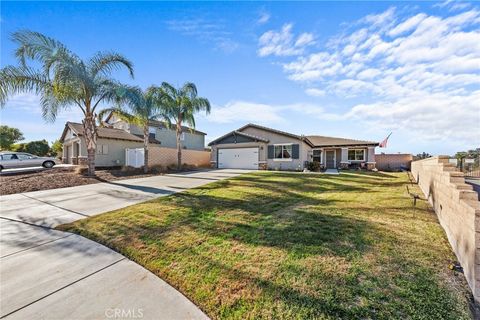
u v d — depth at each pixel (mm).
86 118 12016
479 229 2420
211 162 22609
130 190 9281
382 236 3996
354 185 10312
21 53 9984
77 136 18594
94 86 11539
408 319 2115
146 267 3314
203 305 2465
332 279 2768
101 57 11641
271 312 2285
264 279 2834
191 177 13258
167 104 16297
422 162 8586
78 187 10148
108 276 3088
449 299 2371
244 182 10648
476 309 2242
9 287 2840
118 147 20250
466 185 3451
